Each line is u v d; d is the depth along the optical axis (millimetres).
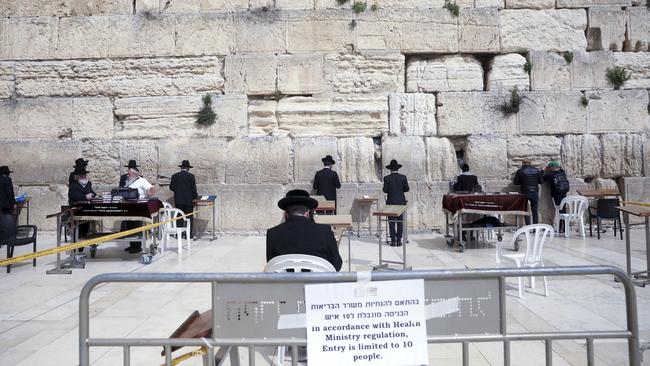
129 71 11719
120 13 11750
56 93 11719
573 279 6555
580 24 11742
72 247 5117
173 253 8922
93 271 7414
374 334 2465
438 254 8602
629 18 11773
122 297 5832
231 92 11656
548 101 11609
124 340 2447
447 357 3951
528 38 11727
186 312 5227
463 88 11664
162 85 11695
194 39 11695
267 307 2461
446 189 11367
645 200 11414
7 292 6156
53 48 11711
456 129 11562
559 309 5188
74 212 7773
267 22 11688
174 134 11617
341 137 11617
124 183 10242
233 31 11695
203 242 10242
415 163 11453
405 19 11711
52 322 4938
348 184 11375
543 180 11133
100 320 4953
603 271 2527
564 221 10945
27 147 11531
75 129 11641
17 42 11734
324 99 11656
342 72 11664
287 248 3779
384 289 2475
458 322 2496
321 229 3896
